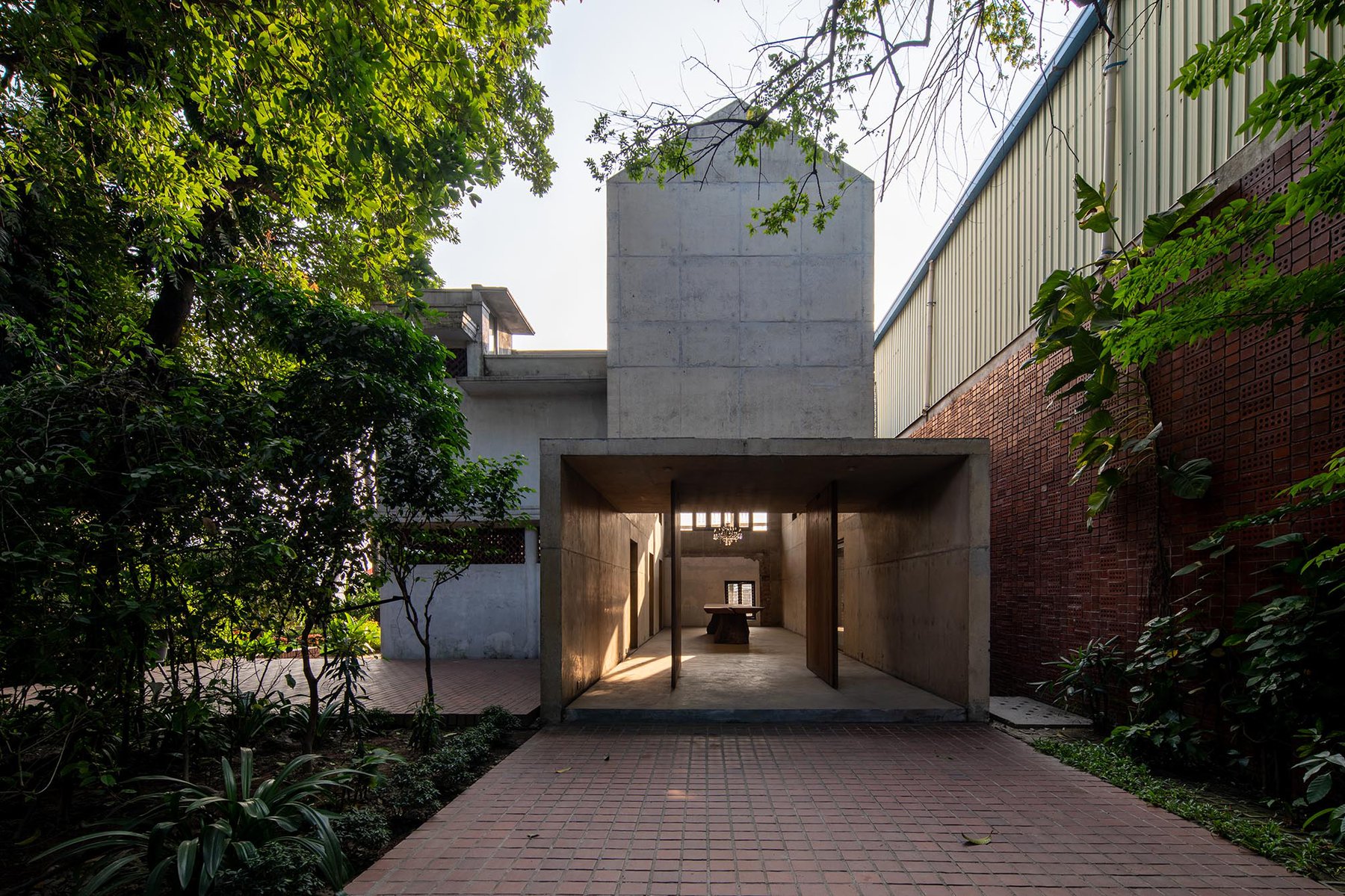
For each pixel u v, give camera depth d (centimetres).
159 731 507
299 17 500
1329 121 423
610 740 612
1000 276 914
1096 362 586
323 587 505
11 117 519
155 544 401
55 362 413
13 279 578
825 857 361
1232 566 507
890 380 1462
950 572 740
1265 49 297
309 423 502
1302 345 451
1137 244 617
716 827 404
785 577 1986
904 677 888
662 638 1600
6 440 349
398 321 544
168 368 430
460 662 1128
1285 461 462
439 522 644
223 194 703
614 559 1071
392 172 677
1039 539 801
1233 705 460
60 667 370
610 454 707
